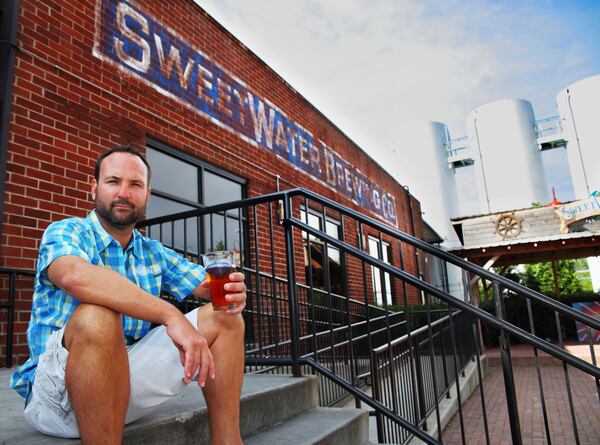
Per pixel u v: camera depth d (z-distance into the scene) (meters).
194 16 5.98
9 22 3.72
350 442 2.31
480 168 36.50
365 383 5.89
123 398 1.24
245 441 1.96
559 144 35.47
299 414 2.48
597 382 2.01
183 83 5.60
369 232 11.24
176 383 1.50
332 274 8.70
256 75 7.27
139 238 1.81
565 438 4.82
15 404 1.96
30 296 3.56
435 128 32.03
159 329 1.54
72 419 1.30
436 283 19.20
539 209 11.50
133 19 4.96
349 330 2.76
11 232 3.49
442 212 30.44
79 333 1.20
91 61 4.40
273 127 7.55
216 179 6.09
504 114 35.78
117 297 1.25
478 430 5.16
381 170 13.15
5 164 3.51
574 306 9.83
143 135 4.87
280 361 2.77
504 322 2.22
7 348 3.29
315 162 8.93
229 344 1.56
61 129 4.00
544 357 9.57
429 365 5.29
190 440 1.71
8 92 3.60
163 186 5.16
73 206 3.99
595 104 32.09
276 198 2.95
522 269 24.02
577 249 11.42
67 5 4.24
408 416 4.13
